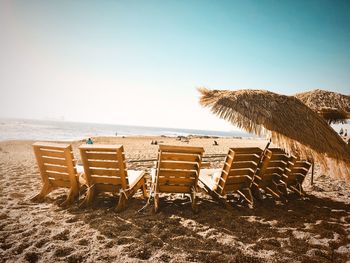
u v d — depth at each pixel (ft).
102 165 11.78
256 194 14.19
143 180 14.40
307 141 10.90
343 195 16.58
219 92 12.70
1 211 11.54
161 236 9.33
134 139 102.78
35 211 11.64
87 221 10.60
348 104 15.84
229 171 12.12
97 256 7.88
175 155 11.59
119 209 11.77
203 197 14.90
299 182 15.60
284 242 9.27
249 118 10.69
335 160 11.21
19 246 8.35
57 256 7.88
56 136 104.22
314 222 11.40
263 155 13.65
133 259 7.75
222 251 8.41
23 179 18.75
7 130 127.54
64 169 12.39
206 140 110.42
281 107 11.81
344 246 9.14
